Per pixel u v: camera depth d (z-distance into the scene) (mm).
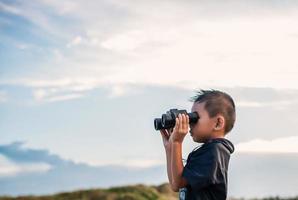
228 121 3799
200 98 3867
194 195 3658
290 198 14125
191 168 3666
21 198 17172
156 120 4004
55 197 17641
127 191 17328
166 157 3906
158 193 17406
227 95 3865
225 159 3697
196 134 3832
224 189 3658
